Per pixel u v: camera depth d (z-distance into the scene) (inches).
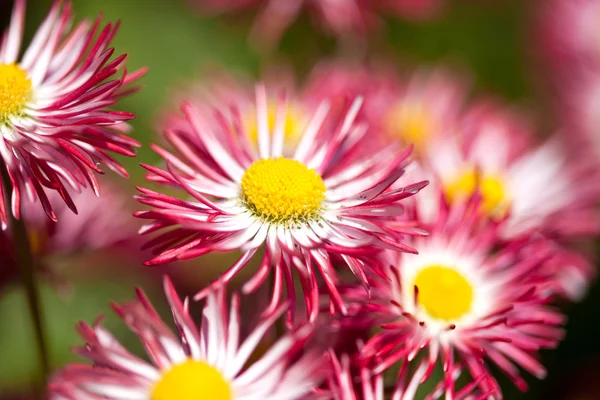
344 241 9.4
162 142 13.0
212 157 9.8
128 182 12.8
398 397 9.3
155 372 9.0
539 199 12.3
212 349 9.2
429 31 16.7
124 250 11.7
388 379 9.7
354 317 9.4
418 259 10.1
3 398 11.1
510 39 16.8
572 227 11.8
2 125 9.4
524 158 12.6
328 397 8.9
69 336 12.4
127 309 9.1
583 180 12.5
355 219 9.4
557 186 12.4
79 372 8.8
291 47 14.9
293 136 12.4
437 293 9.8
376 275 9.6
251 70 16.5
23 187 9.6
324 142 10.1
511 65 16.8
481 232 10.3
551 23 16.7
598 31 16.5
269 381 9.1
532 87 16.6
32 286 9.7
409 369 9.8
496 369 12.5
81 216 11.1
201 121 9.9
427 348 9.7
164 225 9.2
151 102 15.4
